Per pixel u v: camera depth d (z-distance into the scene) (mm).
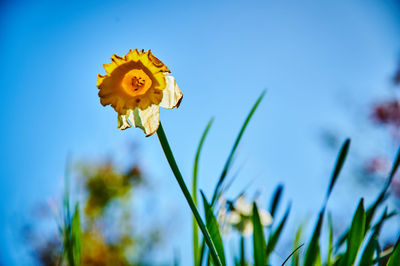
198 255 412
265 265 395
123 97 413
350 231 391
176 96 410
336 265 400
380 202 408
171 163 385
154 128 396
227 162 419
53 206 443
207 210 406
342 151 417
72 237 412
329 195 409
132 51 417
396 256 374
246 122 427
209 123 437
